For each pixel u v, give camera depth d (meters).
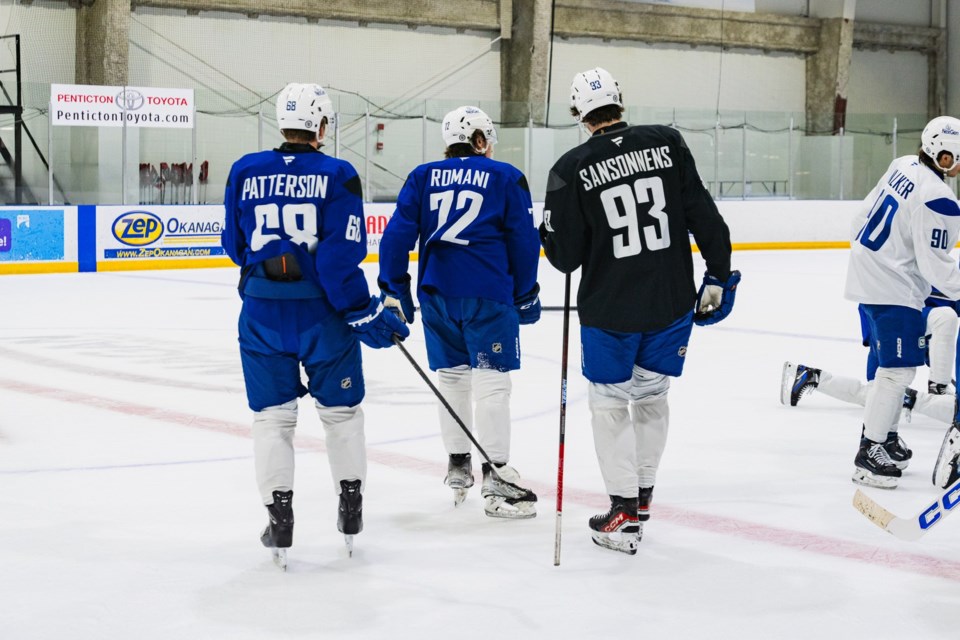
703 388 13.41
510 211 7.89
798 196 43.06
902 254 8.51
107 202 33.16
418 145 38.62
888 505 8.11
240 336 6.62
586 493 8.38
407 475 8.94
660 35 46.75
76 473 8.96
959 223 8.28
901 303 8.50
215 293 25.44
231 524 7.53
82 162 33.03
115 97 31.59
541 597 6.08
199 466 9.21
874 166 44.25
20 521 7.57
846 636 5.53
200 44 38.50
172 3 37.59
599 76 6.98
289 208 6.39
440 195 7.92
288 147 6.57
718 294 7.08
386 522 7.60
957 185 46.25
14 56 35.31
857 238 8.81
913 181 8.40
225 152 35.97
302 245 6.41
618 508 6.88
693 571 6.54
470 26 43.12
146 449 9.88
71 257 31.17
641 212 6.82
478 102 40.72
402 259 8.02
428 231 8.00
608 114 6.99
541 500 8.18
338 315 6.55
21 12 35.34
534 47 43.28
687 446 10.10
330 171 6.42
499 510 7.71
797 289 26.77
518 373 14.52
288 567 6.60
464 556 6.83
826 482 8.76
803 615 5.81
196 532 7.33
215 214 33.56
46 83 35.78
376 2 41.19
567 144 39.16
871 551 6.95
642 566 6.63
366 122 36.12
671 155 6.92
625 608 5.91
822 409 12.01
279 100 6.63
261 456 6.56
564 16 44.28
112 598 6.05
